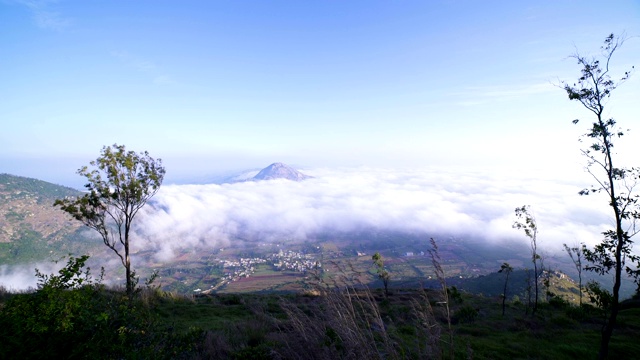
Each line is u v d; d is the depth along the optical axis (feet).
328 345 18.72
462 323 65.31
